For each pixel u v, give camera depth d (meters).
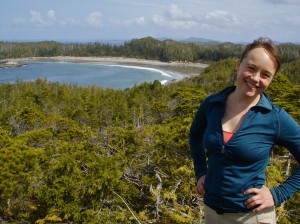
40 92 64.62
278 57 2.21
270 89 24.75
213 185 2.36
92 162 11.44
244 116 2.25
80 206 10.06
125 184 10.96
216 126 2.34
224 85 65.94
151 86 67.12
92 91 73.69
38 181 11.98
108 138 16.97
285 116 2.22
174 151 12.18
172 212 7.57
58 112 47.25
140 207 10.74
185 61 193.50
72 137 20.09
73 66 170.38
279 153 9.88
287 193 2.16
